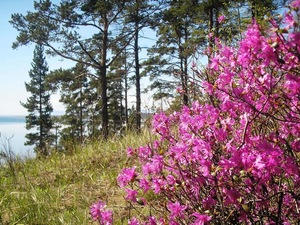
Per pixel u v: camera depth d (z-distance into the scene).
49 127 34.12
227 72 1.51
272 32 1.19
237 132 1.64
